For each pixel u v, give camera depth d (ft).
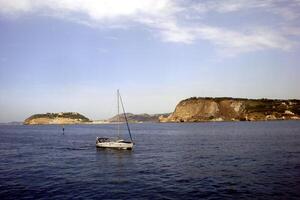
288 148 192.85
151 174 119.75
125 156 177.06
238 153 176.45
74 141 305.12
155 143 261.03
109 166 141.79
